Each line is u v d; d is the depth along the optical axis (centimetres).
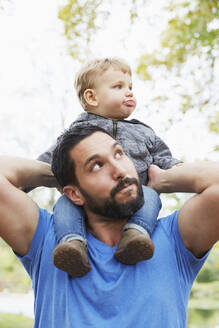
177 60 766
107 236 181
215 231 169
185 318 170
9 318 926
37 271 182
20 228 178
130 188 168
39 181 197
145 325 158
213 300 1711
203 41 739
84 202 178
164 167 223
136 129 233
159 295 164
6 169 182
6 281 1944
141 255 165
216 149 732
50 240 181
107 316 160
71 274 168
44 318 172
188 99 755
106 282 167
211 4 703
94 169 171
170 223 186
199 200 169
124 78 248
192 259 178
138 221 176
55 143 225
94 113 241
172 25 744
